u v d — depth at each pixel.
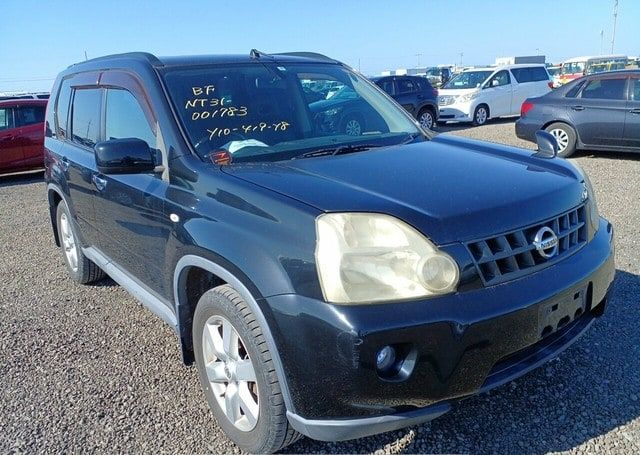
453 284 2.10
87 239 4.34
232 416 2.58
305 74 3.73
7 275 5.32
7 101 11.92
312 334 2.07
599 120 9.69
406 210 2.19
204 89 3.24
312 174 2.59
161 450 2.63
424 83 16.95
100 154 2.78
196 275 2.81
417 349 2.05
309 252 2.11
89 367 3.43
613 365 3.14
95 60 4.25
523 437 2.61
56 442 2.71
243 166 2.76
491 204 2.32
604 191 7.46
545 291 2.28
